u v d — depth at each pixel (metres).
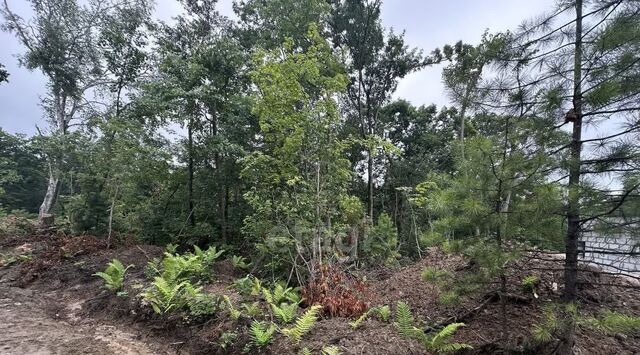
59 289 7.36
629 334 4.20
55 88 18.22
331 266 6.95
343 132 15.83
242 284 6.39
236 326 4.75
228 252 11.08
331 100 8.15
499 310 4.85
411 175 20.47
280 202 7.75
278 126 8.05
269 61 8.24
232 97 11.56
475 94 4.27
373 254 9.63
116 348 4.68
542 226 3.47
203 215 12.31
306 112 7.84
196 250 8.55
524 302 4.82
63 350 4.42
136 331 5.30
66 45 17.72
